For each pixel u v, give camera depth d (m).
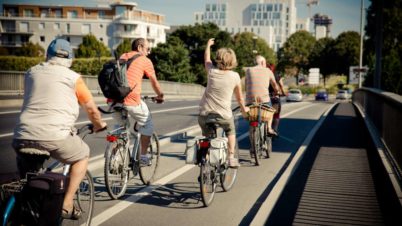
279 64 121.81
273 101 9.57
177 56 66.81
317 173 7.36
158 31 110.62
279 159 8.76
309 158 8.66
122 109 5.76
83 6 102.44
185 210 5.39
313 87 98.62
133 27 101.00
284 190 6.30
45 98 3.80
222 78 5.75
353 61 98.81
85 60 61.34
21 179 3.62
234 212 5.38
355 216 5.20
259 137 8.27
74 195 4.36
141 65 5.96
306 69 117.44
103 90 5.73
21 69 55.88
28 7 102.12
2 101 18.44
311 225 4.89
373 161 8.26
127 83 5.72
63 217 4.01
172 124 13.81
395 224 4.91
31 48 91.44
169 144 10.12
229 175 6.43
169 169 7.54
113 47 101.50
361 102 22.30
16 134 3.76
